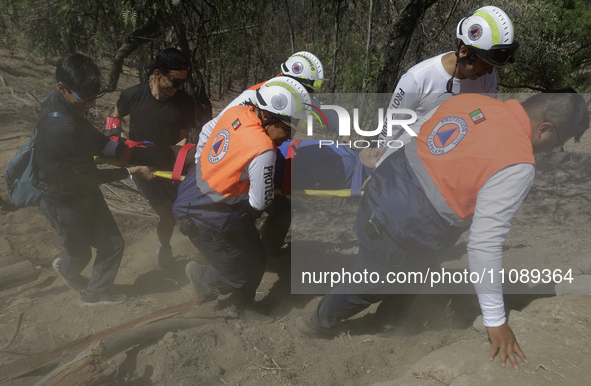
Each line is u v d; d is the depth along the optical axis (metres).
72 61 2.80
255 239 2.97
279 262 4.28
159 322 2.94
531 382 2.10
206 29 6.71
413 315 3.31
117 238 3.31
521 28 8.89
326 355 2.85
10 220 4.96
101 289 3.37
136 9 5.62
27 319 3.21
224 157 2.58
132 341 2.75
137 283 3.87
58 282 3.79
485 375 2.16
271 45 10.63
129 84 12.31
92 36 6.38
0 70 11.34
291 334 3.08
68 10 6.11
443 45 7.52
